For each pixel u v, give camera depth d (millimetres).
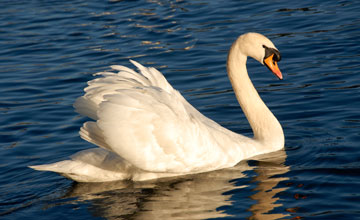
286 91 16250
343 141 12867
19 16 25297
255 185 11242
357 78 16344
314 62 17938
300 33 20406
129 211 10508
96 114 11297
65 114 15742
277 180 11383
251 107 13312
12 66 19672
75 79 18156
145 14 24172
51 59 20062
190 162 11750
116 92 11453
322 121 14156
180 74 17984
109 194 11344
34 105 16453
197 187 11383
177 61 19031
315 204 10172
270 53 12922
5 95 17281
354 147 12477
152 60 19203
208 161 11945
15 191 11703
